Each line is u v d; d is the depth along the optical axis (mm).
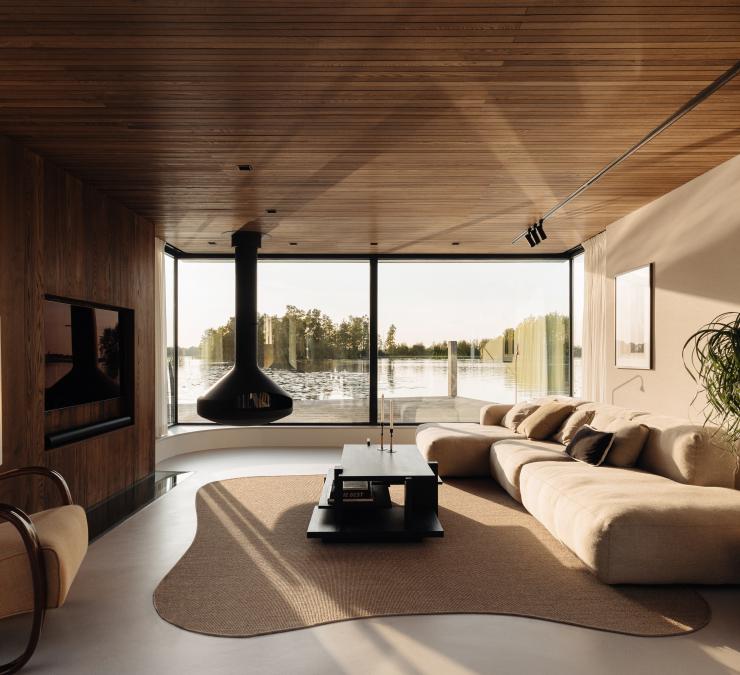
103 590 2953
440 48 2518
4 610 2225
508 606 2746
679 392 4664
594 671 2174
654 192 4824
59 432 4121
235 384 5848
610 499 3182
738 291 3992
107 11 2209
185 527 4035
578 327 7559
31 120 3271
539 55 2584
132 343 5340
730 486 3557
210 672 2170
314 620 2600
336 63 2641
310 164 4082
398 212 5484
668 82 2852
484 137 3574
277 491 5035
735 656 2289
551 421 5410
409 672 2164
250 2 2160
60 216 4094
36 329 3785
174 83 2832
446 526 4070
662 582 2934
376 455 4594
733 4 2213
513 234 6484
